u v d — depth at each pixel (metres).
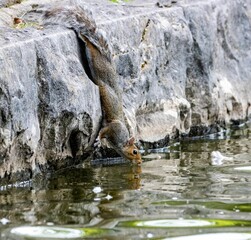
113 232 9.53
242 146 15.73
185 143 16.11
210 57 17.27
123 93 14.75
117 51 14.66
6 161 11.47
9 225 9.73
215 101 17.12
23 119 11.57
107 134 13.95
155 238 9.34
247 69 18.98
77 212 10.43
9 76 11.23
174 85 16.30
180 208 10.73
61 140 12.89
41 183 12.20
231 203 11.02
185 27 16.75
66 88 12.62
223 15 18.28
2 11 13.82
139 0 17.44
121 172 13.23
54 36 12.85
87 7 14.11
